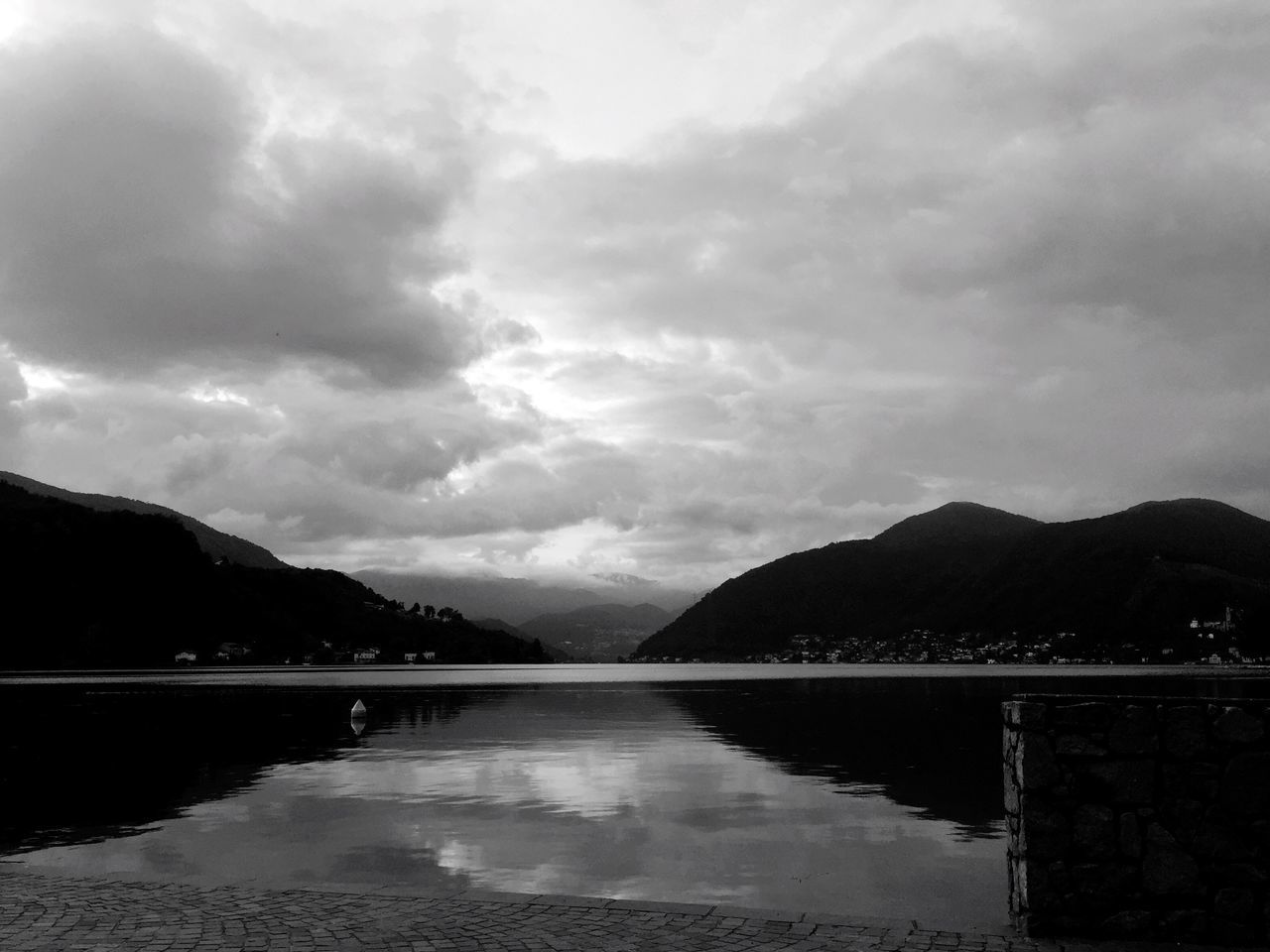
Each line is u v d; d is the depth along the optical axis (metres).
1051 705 7.80
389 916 7.98
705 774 22.95
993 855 13.91
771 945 7.19
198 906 8.31
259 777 22.50
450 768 24.44
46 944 7.14
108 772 23.72
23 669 155.50
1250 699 7.62
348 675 147.38
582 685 99.62
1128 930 7.48
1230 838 7.47
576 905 8.37
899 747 29.86
